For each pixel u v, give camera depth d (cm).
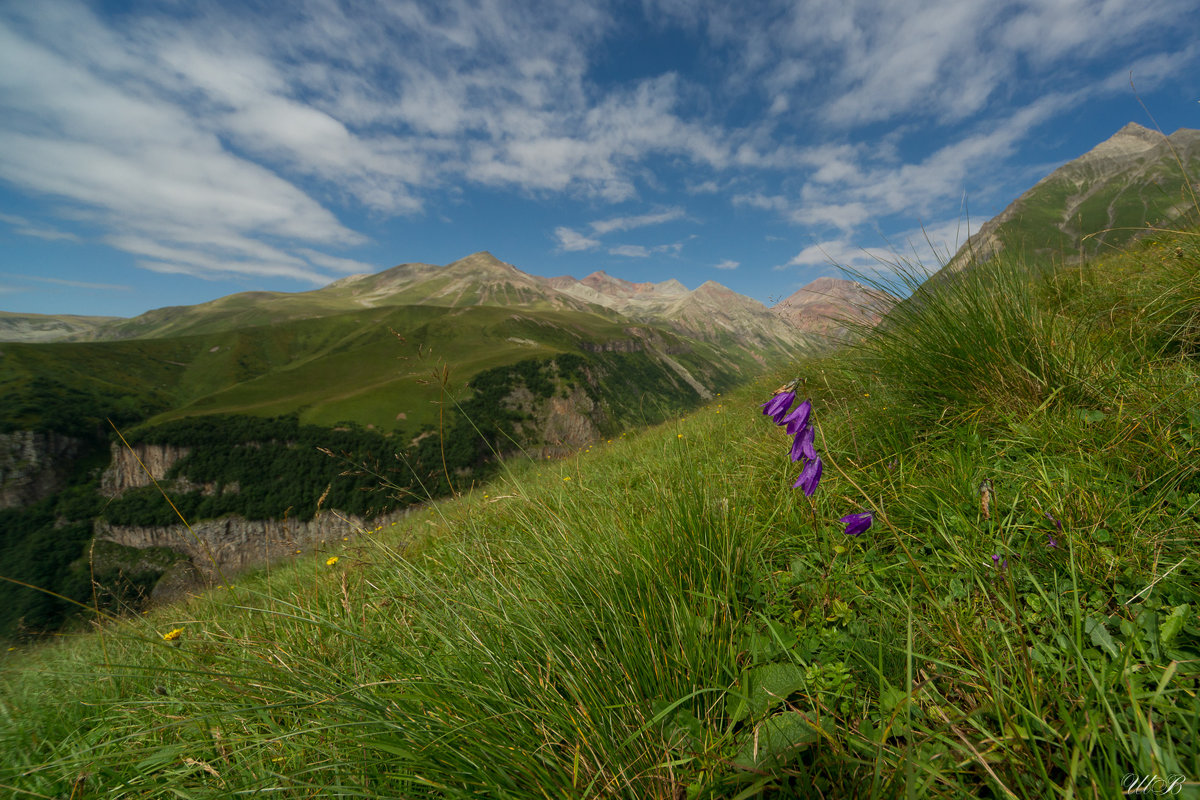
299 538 304
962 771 142
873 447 334
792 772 147
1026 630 182
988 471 260
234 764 196
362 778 171
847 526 225
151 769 203
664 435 723
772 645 206
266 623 308
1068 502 219
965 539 225
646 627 195
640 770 161
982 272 363
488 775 158
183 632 330
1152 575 182
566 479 475
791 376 583
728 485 328
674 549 240
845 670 182
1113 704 147
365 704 174
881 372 400
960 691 168
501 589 236
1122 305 385
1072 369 303
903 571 228
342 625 273
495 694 179
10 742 237
